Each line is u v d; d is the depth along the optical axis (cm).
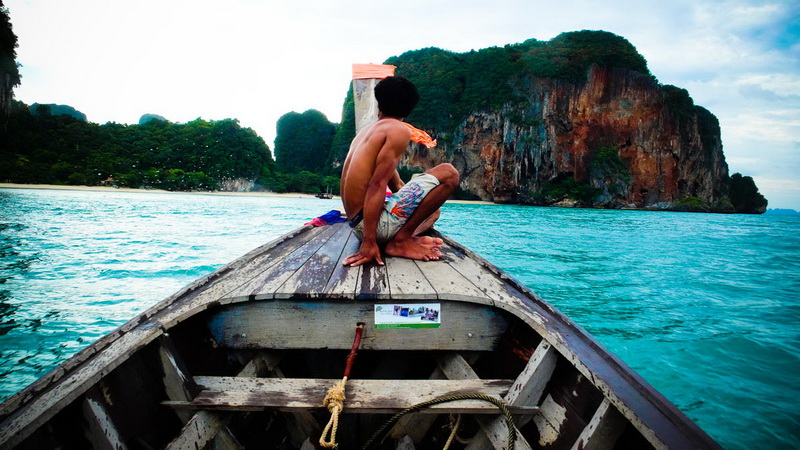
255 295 174
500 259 949
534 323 160
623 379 137
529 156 7225
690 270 906
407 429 183
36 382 116
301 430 186
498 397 152
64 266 735
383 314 178
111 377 129
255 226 1541
